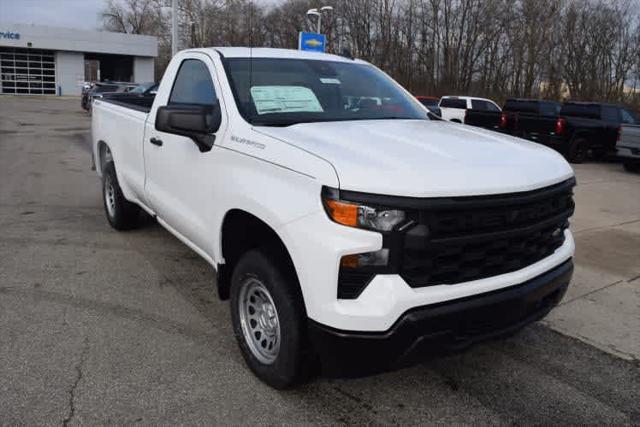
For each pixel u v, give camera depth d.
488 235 2.75
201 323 4.14
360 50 53.91
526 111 18.42
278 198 2.91
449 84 47.47
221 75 3.82
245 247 3.53
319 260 2.65
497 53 46.47
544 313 3.26
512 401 3.28
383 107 4.20
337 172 2.64
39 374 3.36
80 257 5.53
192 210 4.00
